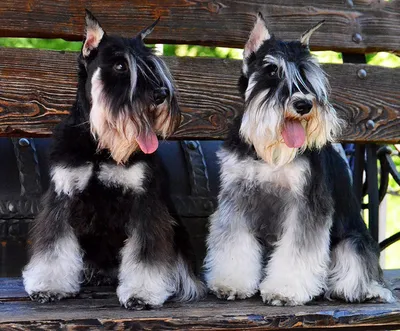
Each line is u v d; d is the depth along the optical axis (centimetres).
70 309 210
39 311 208
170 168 253
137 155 217
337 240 228
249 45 225
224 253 224
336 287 223
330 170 230
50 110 238
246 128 219
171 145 257
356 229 231
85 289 225
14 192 243
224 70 245
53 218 216
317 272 220
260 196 223
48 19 238
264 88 217
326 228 221
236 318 208
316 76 219
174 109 215
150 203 216
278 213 224
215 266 224
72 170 214
